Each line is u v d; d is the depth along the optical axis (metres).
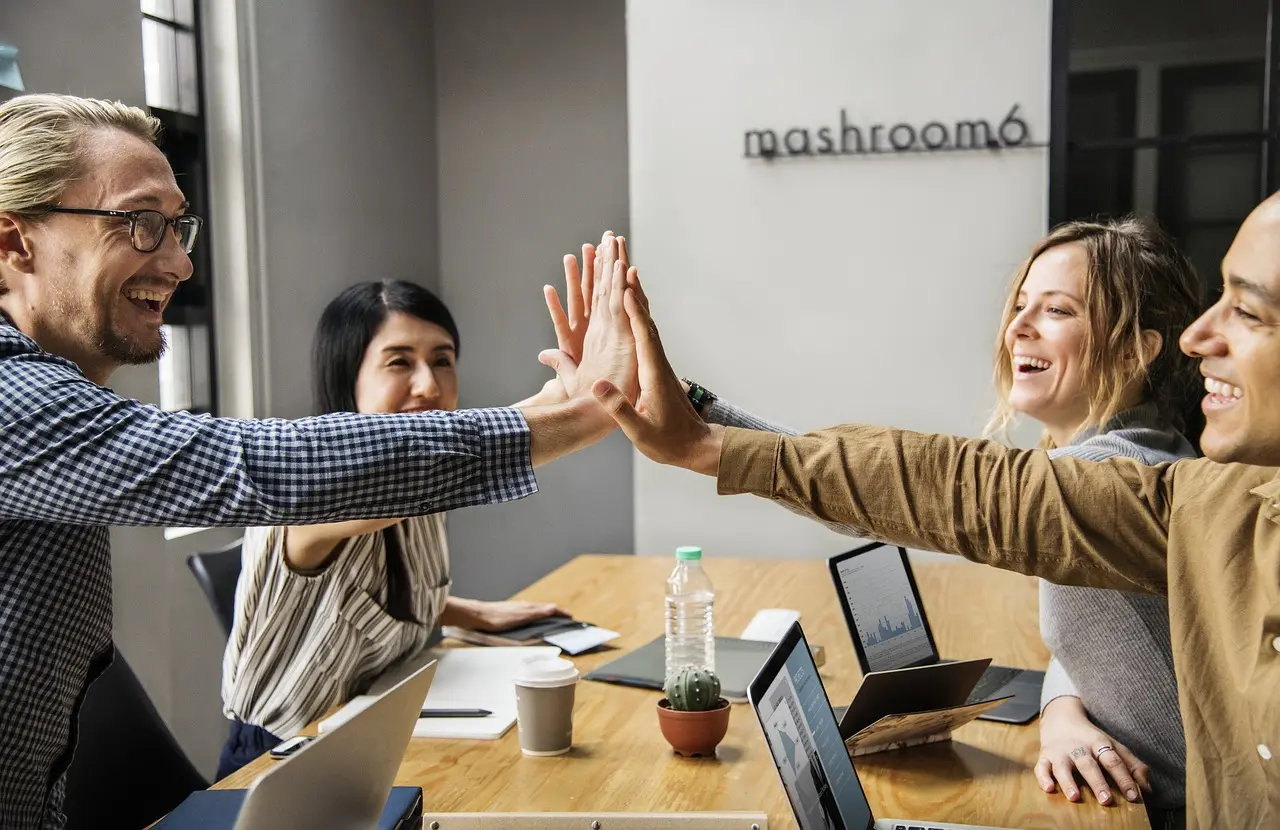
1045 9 3.49
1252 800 1.10
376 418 1.30
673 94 3.74
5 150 1.28
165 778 1.90
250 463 1.23
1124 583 1.30
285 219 3.68
